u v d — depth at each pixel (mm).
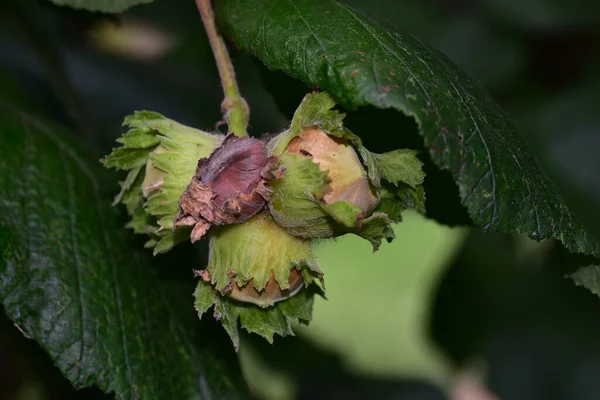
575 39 591
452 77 443
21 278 473
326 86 426
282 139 427
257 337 581
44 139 507
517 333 647
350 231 430
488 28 596
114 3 474
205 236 443
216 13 451
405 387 708
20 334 542
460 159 420
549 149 589
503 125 445
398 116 466
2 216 482
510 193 427
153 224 454
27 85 583
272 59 437
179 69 636
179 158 434
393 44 435
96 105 598
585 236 441
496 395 643
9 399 596
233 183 425
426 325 683
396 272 1110
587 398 619
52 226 486
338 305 1103
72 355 471
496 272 661
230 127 445
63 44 593
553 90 601
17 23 565
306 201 423
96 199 499
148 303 489
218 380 494
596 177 582
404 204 444
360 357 1031
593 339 630
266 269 431
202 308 437
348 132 425
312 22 438
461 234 657
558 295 643
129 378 475
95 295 479
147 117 439
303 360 678
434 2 602
